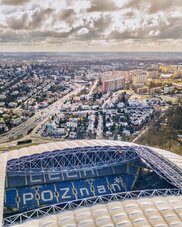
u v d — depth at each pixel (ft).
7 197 293.43
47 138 603.67
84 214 170.71
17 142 568.82
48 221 165.58
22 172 306.55
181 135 584.40
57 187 315.99
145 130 637.30
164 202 185.57
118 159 341.00
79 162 326.03
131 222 162.20
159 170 262.47
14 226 164.86
